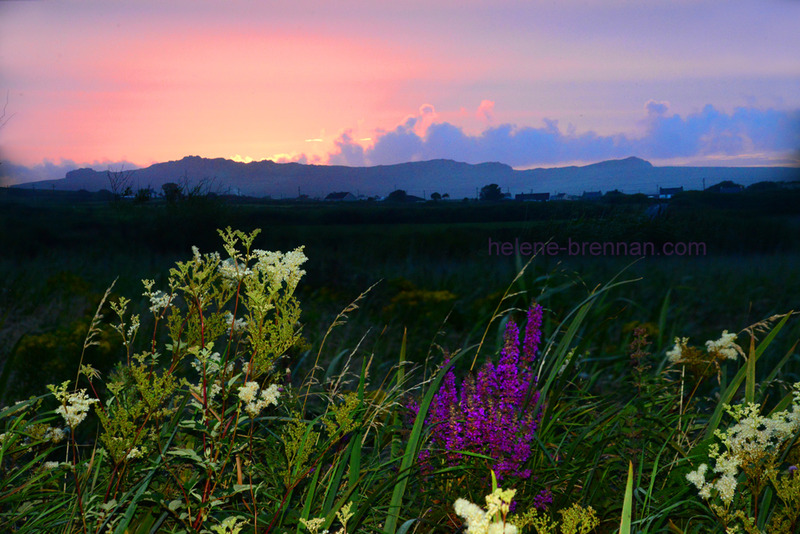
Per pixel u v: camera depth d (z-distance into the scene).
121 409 1.93
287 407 2.48
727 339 2.83
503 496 1.19
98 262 11.74
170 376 1.98
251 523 2.08
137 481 2.16
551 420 2.73
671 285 7.39
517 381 2.56
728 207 15.41
